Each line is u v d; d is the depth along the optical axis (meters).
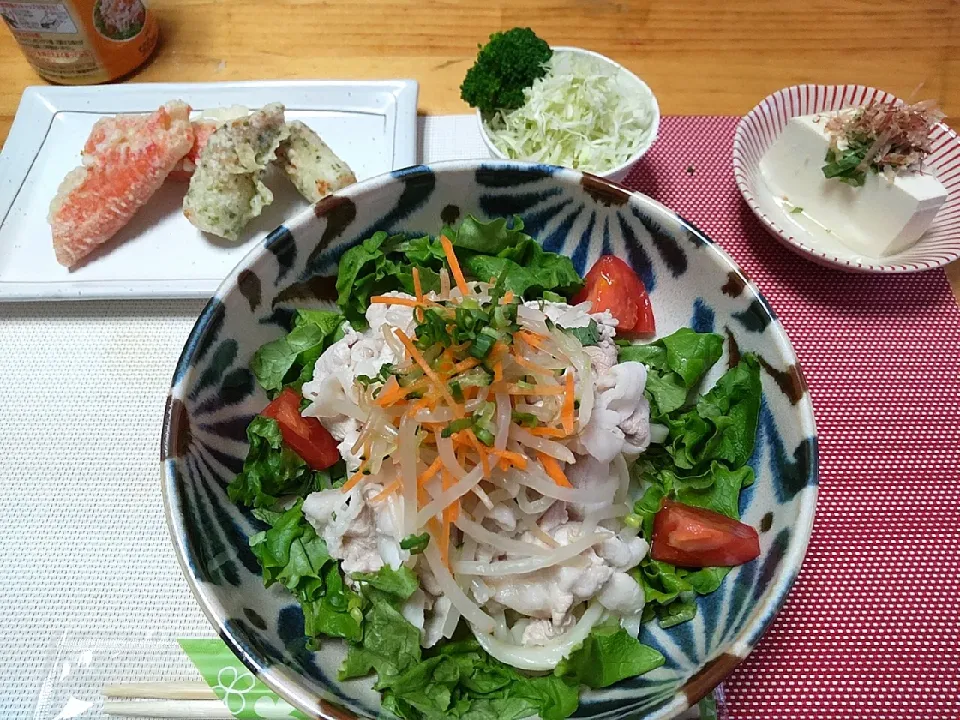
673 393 0.27
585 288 0.29
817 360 0.31
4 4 0.35
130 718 0.24
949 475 0.29
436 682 0.22
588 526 0.24
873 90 0.35
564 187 0.28
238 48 0.40
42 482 0.29
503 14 0.41
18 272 0.33
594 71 0.36
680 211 0.35
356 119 0.37
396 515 0.23
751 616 0.21
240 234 0.34
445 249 0.25
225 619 0.20
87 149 0.34
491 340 0.22
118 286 0.32
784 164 0.35
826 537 0.27
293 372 0.27
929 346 0.32
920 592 0.26
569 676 0.21
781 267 0.34
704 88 0.38
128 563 0.27
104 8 0.36
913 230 0.32
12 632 0.26
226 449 0.25
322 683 0.21
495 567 0.23
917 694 0.25
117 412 0.30
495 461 0.22
